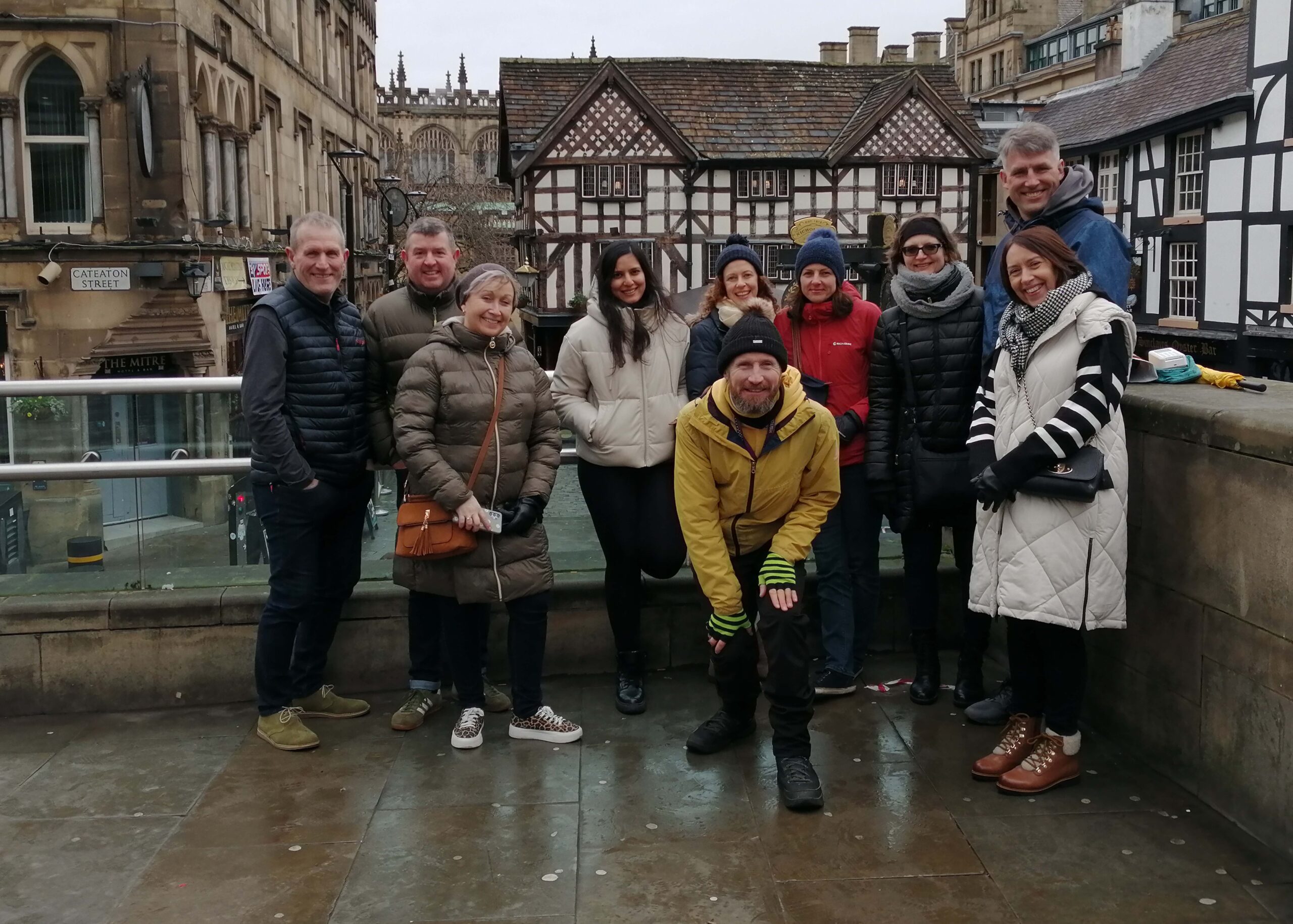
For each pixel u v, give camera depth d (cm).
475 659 412
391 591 468
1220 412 343
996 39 6206
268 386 389
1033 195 399
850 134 2902
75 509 461
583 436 430
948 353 420
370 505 468
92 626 448
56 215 1678
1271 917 292
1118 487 348
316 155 2881
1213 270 2739
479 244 5703
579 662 486
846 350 445
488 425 398
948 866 320
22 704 448
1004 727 422
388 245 2380
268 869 324
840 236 2920
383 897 308
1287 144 2477
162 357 1756
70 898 309
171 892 312
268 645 410
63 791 378
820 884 311
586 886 312
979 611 370
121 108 1653
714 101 2995
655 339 430
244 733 427
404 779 384
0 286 1612
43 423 458
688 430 380
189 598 453
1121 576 351
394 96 8238
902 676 477
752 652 396
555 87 3002
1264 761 327
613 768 391
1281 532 317
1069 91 3962
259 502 410
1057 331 348
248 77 2136
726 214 2880
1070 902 300
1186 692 364
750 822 349
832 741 411
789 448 374
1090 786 371
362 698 465
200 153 1834
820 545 449
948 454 423
